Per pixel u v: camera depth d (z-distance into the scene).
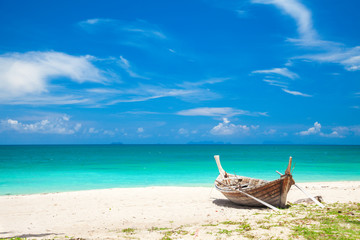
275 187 12.42
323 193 16.78
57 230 9.71
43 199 15.53
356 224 9.35
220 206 13.70
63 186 22.44
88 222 10.83
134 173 31.30
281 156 69.44
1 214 12.20
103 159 57.25
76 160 53.28
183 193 17.48
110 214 12.07
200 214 11.98
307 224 9.43
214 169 35.56
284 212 11.49
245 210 12.60
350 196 15.72
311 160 52.38
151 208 13.23
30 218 11.48
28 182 24.42
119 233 9.18
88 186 22.47
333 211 11.43
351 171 32.28
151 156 70.19
